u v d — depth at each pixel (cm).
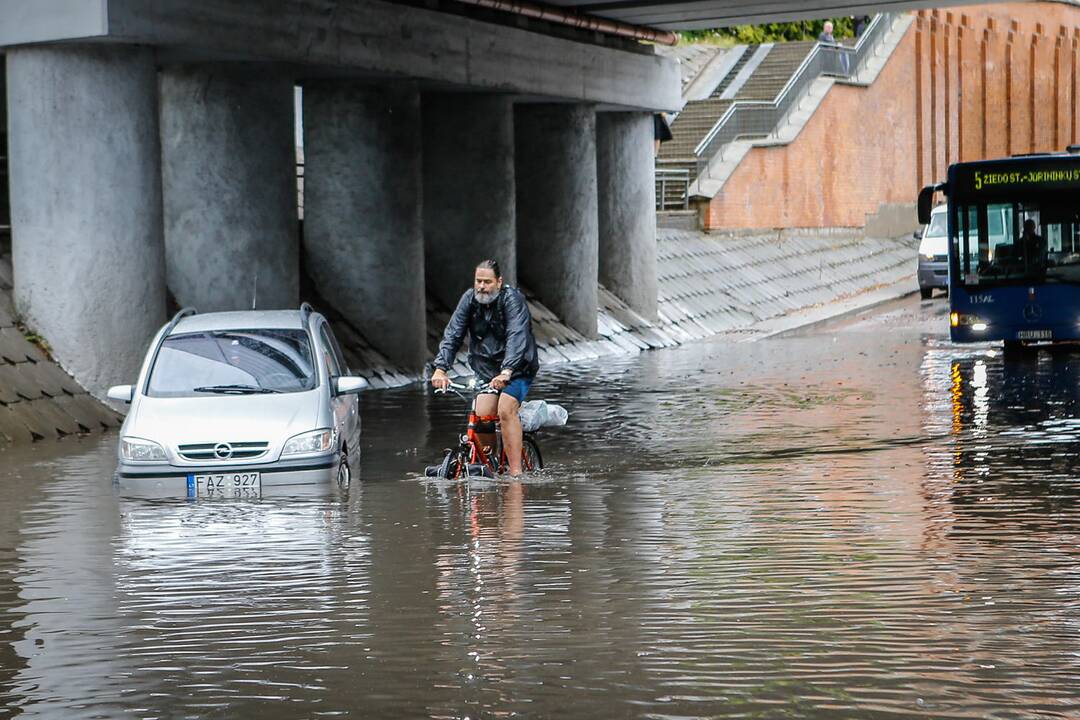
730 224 10050
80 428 3944
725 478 2883
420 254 5625
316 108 5481
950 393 4384
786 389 4669
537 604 1827
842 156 11481
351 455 3016
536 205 6888
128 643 1683
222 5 4338
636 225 7594
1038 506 2461
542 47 6256
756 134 10600
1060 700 1395
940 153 13162
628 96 7044
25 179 4184
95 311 4166
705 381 5081
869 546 2152
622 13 6669
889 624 1684
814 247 10506
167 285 4828
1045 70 14862
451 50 5553
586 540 2250
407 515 2514
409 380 5441
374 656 1600
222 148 4797
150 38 4103
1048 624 1670
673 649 1600
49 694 1489
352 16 4928
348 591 1923
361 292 5478
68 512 2622
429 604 1839
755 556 2102
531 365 2884
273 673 1545
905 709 1376
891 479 2811
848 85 11531
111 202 4181
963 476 2820
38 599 1920
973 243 5847
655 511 2506
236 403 2848
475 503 2628
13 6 4097
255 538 2327
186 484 2752
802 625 1691
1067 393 4297
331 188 5478
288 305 4950
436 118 6291
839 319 8438
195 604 1872
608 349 6844
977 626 1669
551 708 1401
